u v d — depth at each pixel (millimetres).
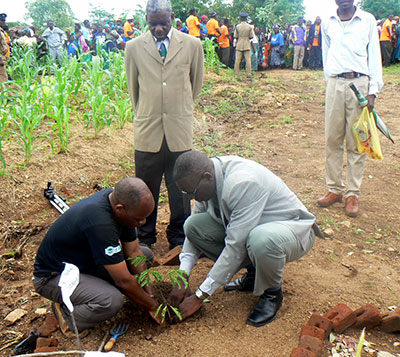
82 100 6883
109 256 2328
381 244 3664
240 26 10852
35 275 2512
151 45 3197
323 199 4281
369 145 3785
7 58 8688
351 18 3816
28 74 7043
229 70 11961
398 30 13531
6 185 4367
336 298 2861
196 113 7617
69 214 2395
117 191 2301
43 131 5582
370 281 3090
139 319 2697
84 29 11695
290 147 6117
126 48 3305
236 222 2418
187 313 2584
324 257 3410
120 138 5781
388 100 8797
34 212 4191
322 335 2299
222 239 2803
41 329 2584
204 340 2455
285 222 2541
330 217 4074
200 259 3418
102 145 5445
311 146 6152
